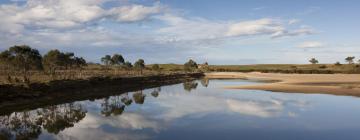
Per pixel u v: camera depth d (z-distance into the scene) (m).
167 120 32.03
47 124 31.34
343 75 140.38
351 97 51.22
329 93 57.66
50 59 78.81
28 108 41.12
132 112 38.50
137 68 142.75
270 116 33.62
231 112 36.69
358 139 23.77
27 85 47.25
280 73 181.50
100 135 25.97
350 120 31.09
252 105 42.66
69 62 85.00
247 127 28.16
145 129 27.88
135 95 60.62
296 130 26.84
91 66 159.88
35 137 25.70
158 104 45.97
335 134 25.39
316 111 36.88
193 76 143.50
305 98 50.47
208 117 33.34
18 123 31.95
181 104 45.09
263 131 26.61
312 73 174.00
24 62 62.91
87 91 60.44
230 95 56.91
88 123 31.39
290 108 39.53
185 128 28.00
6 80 52.41
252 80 116.19
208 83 100.44
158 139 24.16
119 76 85.25
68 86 56.34
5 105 40.38
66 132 27.34
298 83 84.88
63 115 36.81
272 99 49.62
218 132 26.36
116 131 27.27
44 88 49.97
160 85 89.62
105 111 39.78
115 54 126.94
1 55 62.25
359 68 188.00
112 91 67.19
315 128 27.59
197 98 53.00
